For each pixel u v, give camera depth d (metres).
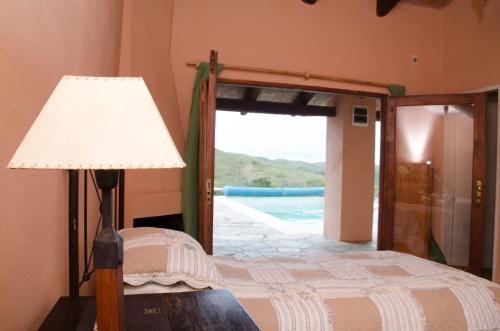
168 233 1.72
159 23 3.30
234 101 5.75
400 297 1.55
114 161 0.60
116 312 0.74
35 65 0.99
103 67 2.09
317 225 7.19
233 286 1.59
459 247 4.04
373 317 1.44
